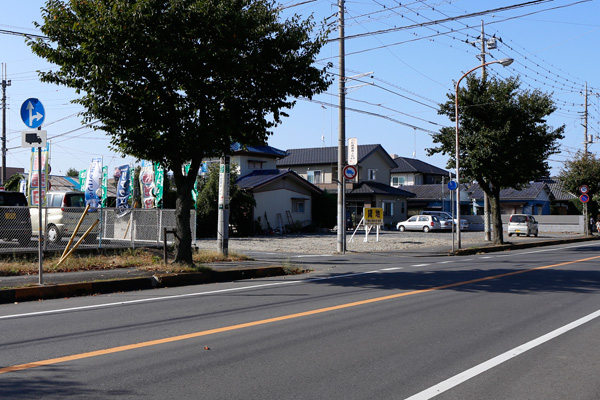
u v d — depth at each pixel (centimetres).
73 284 948
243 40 1098
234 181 3148
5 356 535
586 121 3912
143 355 543
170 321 712
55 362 515
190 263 1231
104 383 453
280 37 1131
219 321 714
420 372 496
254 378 472
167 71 1105
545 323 715
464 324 704
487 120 2520
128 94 1122
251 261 1486
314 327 680
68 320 717
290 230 3669
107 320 718
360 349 575
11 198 1535
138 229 1500
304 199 3856
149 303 859
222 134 1162
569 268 1433
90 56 1003
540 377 486
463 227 4350
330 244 2458
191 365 510
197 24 1067
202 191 3023
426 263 1616
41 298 905
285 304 850
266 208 3506
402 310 800
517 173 2500
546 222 4444
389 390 445
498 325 700
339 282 1134
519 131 2447
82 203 1822
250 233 3241
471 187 5466
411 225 4162
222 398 420
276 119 1230
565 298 922
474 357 549
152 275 1084
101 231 1404
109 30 995
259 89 1173
